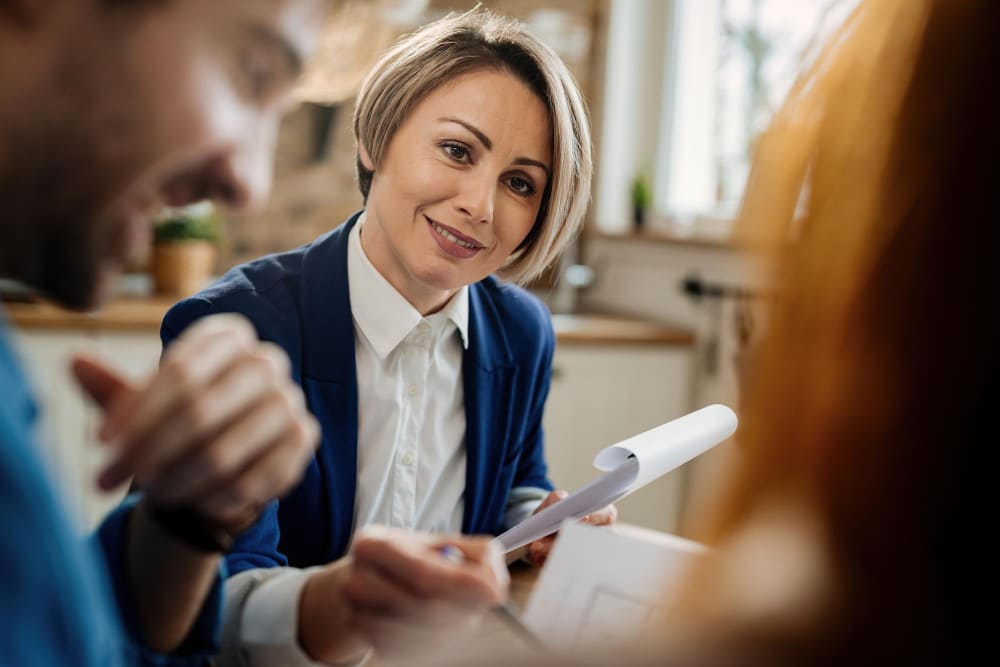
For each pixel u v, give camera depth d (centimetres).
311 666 82
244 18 47
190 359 53
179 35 46
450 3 306
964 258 35
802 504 37
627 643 38
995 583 35
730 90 315
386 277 117
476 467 126
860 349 36
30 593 36
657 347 285
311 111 314
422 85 111
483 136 110
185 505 63
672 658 37
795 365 38
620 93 338
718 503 40
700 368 289
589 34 336
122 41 45
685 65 334
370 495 118
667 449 100
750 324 41
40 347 233
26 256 49
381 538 69
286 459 56
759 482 38
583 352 276
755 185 42
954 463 35
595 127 339
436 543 72
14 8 43
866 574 36
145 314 242
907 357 35
